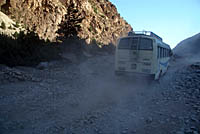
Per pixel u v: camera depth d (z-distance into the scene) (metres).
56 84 9.36
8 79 9.12
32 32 19.80
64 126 4.41
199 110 5.29
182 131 4.00
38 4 27.45
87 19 38.56
